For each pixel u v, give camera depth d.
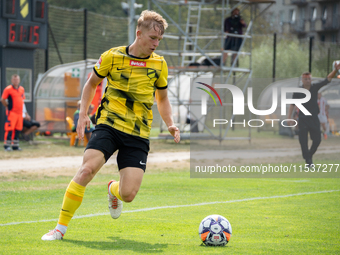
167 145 62.09
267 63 118.94
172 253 13.23
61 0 144.62
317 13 198.88
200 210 20.80
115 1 151.75
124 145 14.62
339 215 19.84
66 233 15.88
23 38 57.66
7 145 49.19
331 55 102.88
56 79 63.38
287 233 16.36
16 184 28.64
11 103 49.09
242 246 14.34
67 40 124.94
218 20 118.06
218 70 62.00
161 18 14.57
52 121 62.91
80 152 49.75
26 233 15.66
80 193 14.66
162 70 15.23
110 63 14.76
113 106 14.76
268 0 62.78
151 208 21.22
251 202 23.17
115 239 15.10
